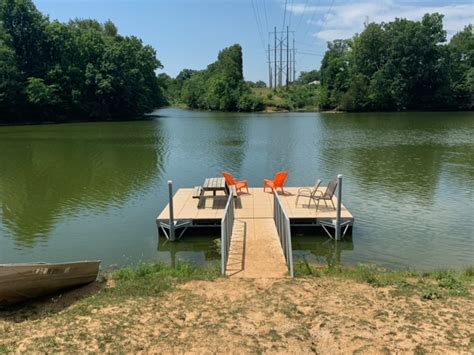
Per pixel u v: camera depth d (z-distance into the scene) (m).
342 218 10.80
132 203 14.37
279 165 21.25
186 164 21.83
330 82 74.69
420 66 69.81
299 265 8.63
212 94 81.00
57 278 6.80
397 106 70.38
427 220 12.11
